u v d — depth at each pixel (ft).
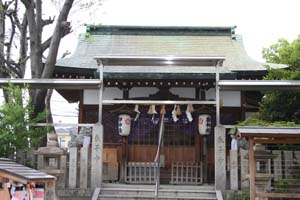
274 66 59.77
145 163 54.80
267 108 55.31
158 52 66.74
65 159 47.03
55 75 60.49
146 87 61.21
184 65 51.65
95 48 67.82
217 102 49.01
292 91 53.72
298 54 57.88
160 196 46.75
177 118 56.85
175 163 59.26
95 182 47.52
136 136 60.39
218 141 47.57
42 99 53.16
